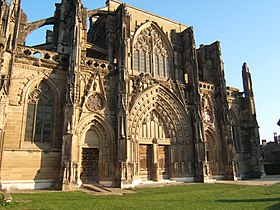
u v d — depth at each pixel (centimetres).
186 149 4675
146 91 4472
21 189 3141
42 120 3559
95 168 3825
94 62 4125
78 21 3944
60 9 4434
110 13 4741
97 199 2323
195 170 4572
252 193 2652
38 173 3300
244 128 5781
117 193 2934
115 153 3838
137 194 2812
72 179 3275
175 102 4806
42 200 2175
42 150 3384
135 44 4953
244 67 6084
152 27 5269
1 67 3167
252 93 5909
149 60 5047
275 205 1812
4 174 3109
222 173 5038
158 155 4481
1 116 3070
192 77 5038
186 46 5388
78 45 3831
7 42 3356
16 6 3622
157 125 4588
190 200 2238
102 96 4022
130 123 4125
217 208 1761
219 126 5300
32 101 3547
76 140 3500
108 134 3916
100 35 5206
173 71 5247
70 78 3628
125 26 4425
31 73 3578
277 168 7006
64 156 3306
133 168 3956
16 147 3259
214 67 5709
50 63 3725
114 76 4225
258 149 5506
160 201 2184
